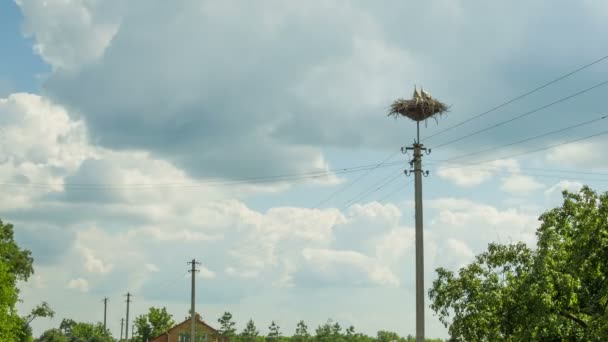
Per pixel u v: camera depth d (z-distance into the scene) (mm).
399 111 35781
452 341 33000
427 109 35156
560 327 29891
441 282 34219
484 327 31688
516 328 30922
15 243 83750
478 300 32156
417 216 34781
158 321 176375
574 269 29953
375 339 177875
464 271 33594
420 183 35000
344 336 172125
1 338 68250
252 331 165750
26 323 92375
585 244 30000
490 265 33281
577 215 31672
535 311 29797
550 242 31156
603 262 30094
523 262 32469
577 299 30328
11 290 68750
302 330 170500
